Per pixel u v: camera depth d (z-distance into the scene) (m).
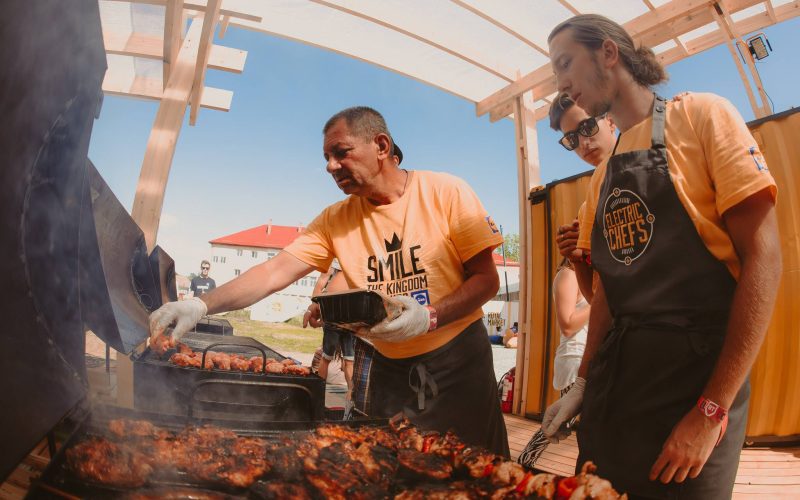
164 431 1.27
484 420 2.05
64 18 0.73
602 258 1.62
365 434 1.47
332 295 1.56
